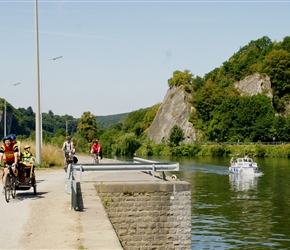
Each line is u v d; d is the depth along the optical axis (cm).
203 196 4306
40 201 1538
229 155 11238
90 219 1199
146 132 16312
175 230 1689
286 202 3894
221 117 13338
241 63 16162
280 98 15025
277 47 16675
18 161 1625
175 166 1816
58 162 3406
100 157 3192
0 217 1248
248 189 4822
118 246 924
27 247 934
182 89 15712
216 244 2448
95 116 13525
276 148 10894
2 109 13738
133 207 1673
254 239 2556
